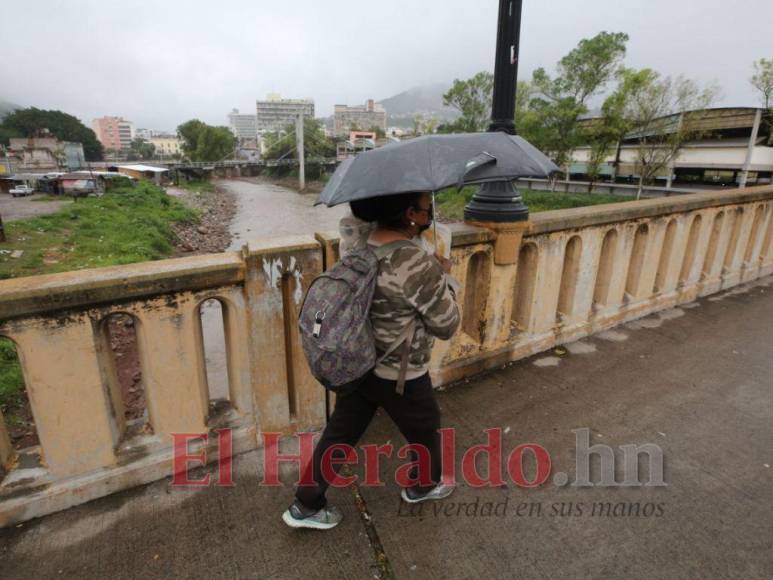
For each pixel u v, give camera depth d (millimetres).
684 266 4766
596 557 1966
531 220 3266
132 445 2271
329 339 1537
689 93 25969
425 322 1658
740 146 30578
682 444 2695
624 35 26172
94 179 36844
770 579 1862
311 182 77375
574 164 39812
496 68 2963
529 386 3283
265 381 2475
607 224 3738
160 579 1850
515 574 1886
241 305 2293
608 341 3961
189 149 105562
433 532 2086
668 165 30734
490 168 1544
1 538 2004
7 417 4344
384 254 1605
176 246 21000
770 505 2252
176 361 2221
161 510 2176
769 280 5641
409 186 1434
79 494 2160
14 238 16375
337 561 1940
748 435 2777
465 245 2986
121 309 1999
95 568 1886
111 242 16891
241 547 1998
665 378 3398
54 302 1825
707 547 2014
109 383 2162
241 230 27375
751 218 5188
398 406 1842
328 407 2775
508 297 3359
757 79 27656
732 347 3869
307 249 2320
